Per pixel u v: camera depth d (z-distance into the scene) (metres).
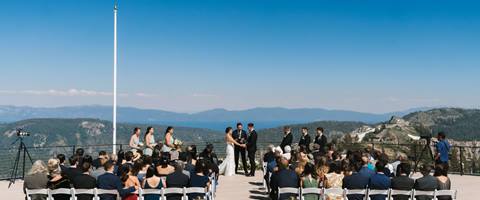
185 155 13.53
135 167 10.30
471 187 16.95
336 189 10.64
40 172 10.23
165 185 10.63
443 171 10.84
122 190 9.88
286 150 14.95
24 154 17.45
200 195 10.49
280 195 10.77
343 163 11.48
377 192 10.50
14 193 14.71
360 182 10.53
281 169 10.98
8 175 17.30
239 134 19.31
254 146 19.03
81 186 9.95
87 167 10.12
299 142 18.48
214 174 13.09
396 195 10.51
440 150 17.48
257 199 13.99
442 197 10.52
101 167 11.46
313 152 15.93
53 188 10.12
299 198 10.64
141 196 10.17
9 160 17.22
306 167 10.88
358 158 12.59
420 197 10.47
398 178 10.52
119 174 10.92
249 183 17.20
